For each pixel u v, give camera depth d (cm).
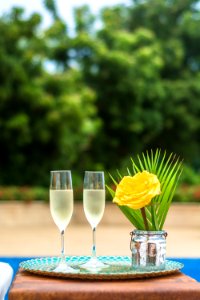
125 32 1719
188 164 1752
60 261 176
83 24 1730
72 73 1520
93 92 1537
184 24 1838
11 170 1424
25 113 1384
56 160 1443
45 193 1105
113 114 1627
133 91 1608
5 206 1081
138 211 180
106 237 833
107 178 1235
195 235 872
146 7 1873
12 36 1434
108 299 152
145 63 1639
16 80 1373
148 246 173
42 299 152
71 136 1440
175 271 178
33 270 170
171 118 1694
